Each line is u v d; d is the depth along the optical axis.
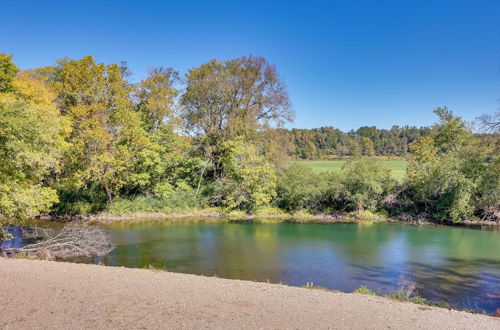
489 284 14.89
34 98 24.25
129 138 30.88
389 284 14.80
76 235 19.69
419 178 32.47
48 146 18.84
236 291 10.65
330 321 8.32
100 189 32.88
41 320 7.54
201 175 37.19
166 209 33.03
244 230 26.62
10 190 17.75
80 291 9.73
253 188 33.94
